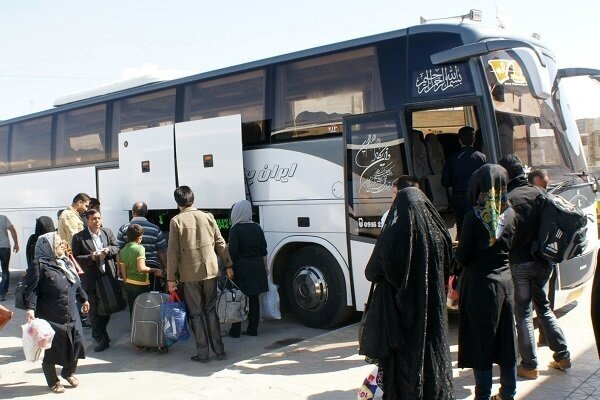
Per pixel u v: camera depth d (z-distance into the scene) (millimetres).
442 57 7371
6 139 14836
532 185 6160
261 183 9352
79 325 6805
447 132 8789
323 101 8672
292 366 6824
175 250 7465
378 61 8125
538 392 5504
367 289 8141
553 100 8453
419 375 4133
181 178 10336
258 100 9461
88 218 8422
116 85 12164
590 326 7660
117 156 11805
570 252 5723
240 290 8312
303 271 8930
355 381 6203
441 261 4316
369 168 8078
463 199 7441
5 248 13500
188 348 8352
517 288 5891
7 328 10227
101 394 6496
